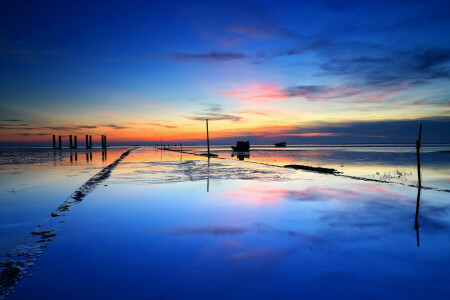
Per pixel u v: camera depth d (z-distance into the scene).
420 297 3.54
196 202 9.21
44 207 8.80
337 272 4.20
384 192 11.19
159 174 17.52
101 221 6.95
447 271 4.26
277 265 4.42
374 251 5.04
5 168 22.72
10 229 6.54
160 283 3.82
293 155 52.88
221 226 6.54
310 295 3.56
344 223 6.83
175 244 5.34
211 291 3.63
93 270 4.22
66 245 5.27
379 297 3.53
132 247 5.17
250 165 25.20
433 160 36.03
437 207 8.67
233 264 4.45
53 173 18.72
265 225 6.61
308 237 5.79
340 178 15.54
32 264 4.42
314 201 9.42
